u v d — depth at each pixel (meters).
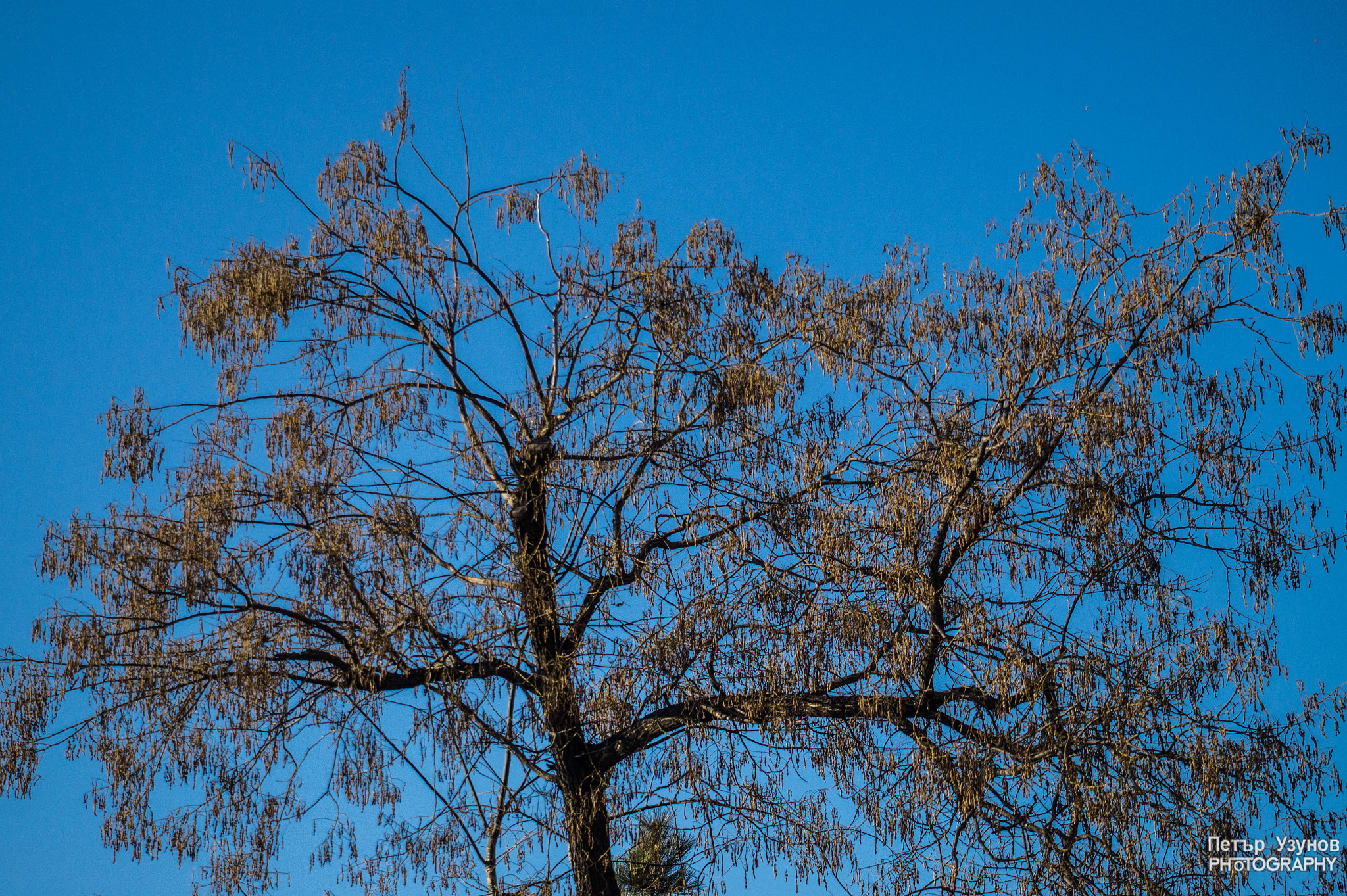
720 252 11.18
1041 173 10.33
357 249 11.08
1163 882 8.66
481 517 10.22
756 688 9.15
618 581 10.06
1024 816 8.88
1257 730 9.25
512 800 9.80
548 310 11.85
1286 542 9.68
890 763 8.93
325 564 9.51
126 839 9.04
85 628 9.25
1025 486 9.86
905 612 9.31
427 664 9.58
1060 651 9.22
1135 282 10.00
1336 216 9.39
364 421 10.38
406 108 11.46
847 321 10.41
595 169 11.62
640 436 10.52
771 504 9.98
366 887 9.23
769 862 9.06
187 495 9.85
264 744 9.45
